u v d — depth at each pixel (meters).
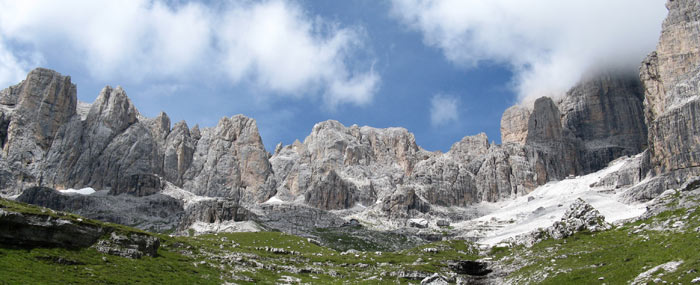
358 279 198.12
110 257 141.88
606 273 143.75
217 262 181.75
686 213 177.50
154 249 161.62
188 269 156.12
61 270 121.94
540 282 158.38
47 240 132.88
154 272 141.50
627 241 178.88
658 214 195.00
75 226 140.12
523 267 196.00
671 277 116.50
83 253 137.62
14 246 125.69
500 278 194.12
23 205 145.25
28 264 118.31
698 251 129.88
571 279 149.62
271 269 193.50
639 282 124.81
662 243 155.88
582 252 182.88
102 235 149.50
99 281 121.56
